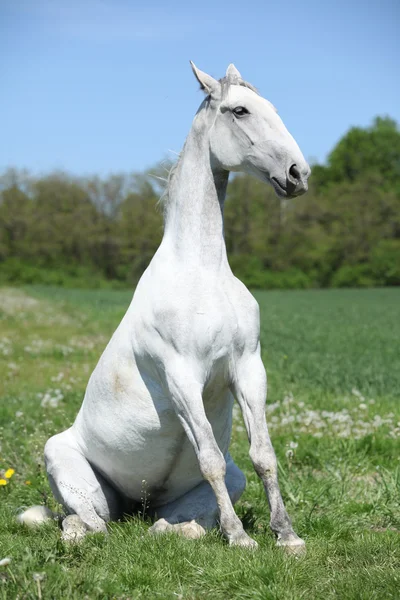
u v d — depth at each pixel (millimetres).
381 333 24562
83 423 5613
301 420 9203
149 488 5484
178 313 4762
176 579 4301
